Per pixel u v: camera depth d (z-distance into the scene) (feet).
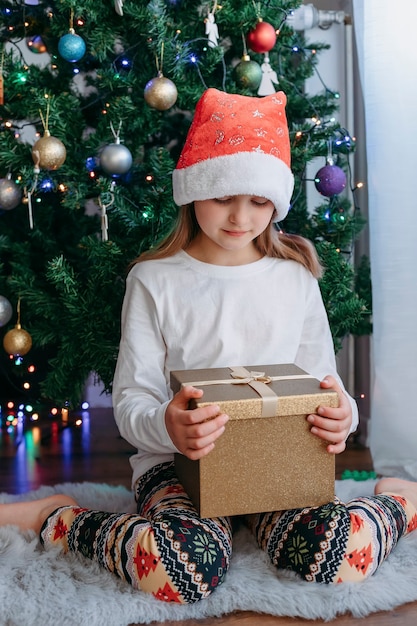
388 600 3.52
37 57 8.15
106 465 5.94
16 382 7.25
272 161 4.09
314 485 3.63
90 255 5.49
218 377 3.76
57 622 3.29
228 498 3.52
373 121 5.30
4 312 5.76
